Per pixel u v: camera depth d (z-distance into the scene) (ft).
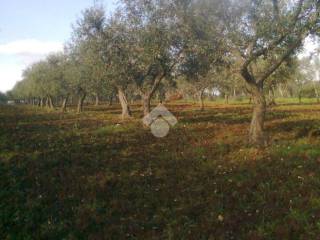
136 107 272.92
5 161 61.21
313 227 29.63
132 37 110.52
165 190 41.93
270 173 46.85
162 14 90.63
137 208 36.63
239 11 65.41
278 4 62.08
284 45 65.05
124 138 84.69
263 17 62.44
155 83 118.73
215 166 52.65
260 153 59.98
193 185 43.34
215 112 175.63
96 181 47.06
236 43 65.67
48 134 97.30
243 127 100.37
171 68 111.75
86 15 122.93
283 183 42.19
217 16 66.85
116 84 133.18
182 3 75.61
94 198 40.11
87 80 171.63
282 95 408.67
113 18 119.75
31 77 314.55
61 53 236.84
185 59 108.78
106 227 32.53
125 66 119.65
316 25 59.57
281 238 28.30
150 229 31.63
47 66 257.96
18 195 42.50
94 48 122.21
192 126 107.65
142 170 52.06
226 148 65.98
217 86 244.42
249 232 29.55
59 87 232.53
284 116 135.33
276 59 71.56
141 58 106.42
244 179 44.57
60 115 184.75
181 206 36.29
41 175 51.29
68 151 69.15
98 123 126.41
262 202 36.09
